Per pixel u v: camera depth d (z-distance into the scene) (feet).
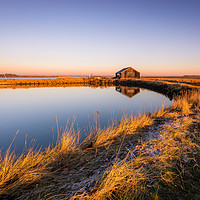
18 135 21.72
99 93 80.28
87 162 11.46
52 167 11.09
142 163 9.61
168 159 9.65
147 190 7.10
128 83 163.12
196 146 11.10
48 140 19.45
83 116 32.60
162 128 17.25
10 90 96.73
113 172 7.91
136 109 37.55
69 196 7.30
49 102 53.06
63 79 199.93
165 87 85.10
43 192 8.20
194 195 6.65
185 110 24.22
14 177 9.54
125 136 16.37
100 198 6.76
